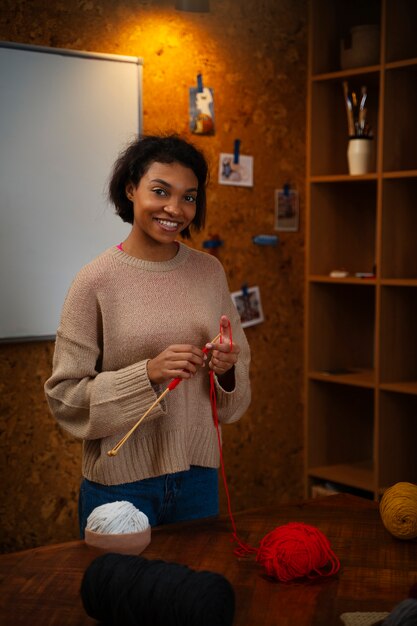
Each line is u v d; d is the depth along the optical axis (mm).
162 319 1967
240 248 3705
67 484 3281
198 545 1705
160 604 1279
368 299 4102
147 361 1859
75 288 1952
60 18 3117
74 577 1546
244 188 3703
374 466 3650
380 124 3527
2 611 1414
